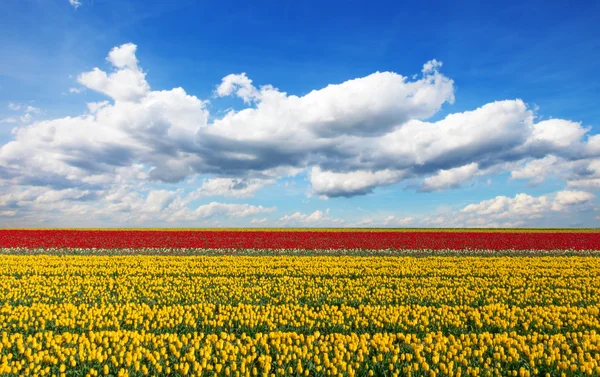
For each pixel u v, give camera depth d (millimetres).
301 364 8672
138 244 34062
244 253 32469
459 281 19781
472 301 15336
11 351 9531
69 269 22172
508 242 36750
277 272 21578
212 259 27000
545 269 22750
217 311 13891
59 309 12781
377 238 38844
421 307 13203
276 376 8297
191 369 8547
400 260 26797
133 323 12000
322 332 11625
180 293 16609
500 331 11672
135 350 9164
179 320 11648
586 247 34750
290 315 12320
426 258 27844
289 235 40469
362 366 8680
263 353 9484
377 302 15305
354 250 34094
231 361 8641
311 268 22969
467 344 9438
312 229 76438
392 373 8258
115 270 22047
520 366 8906
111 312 12391
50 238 35250
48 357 8336
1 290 16656
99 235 37875
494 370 8445
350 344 8961
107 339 9305
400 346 10109
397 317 12086
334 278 20016
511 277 20531
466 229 74688
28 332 11180
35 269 21891
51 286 17391
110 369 8531
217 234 40500
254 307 13859
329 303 15211
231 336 10562
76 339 9469
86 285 18125
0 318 11898
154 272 21625
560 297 15891
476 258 27828
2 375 7949
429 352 9109
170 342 9719
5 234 37344
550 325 11586
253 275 21047
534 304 15156
